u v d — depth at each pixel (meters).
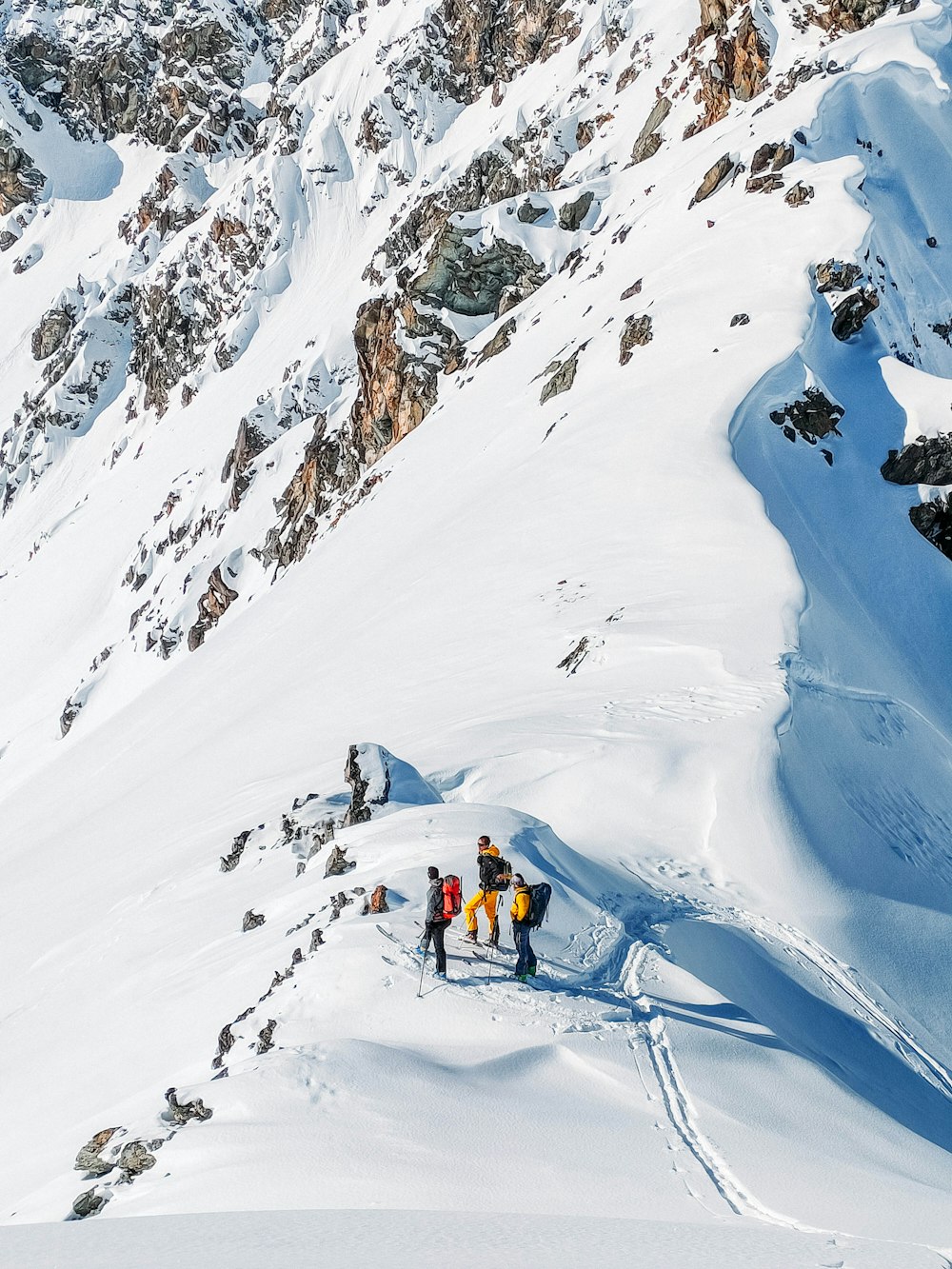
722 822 21.58
